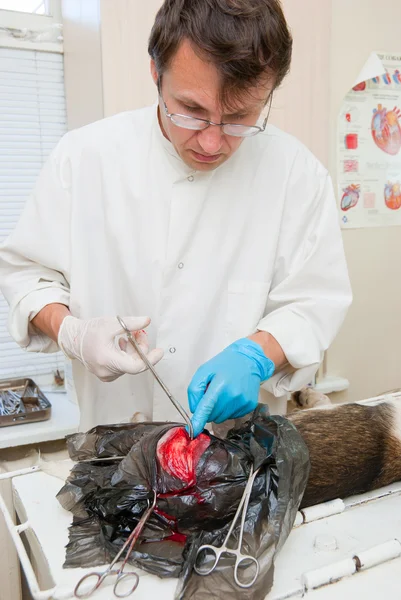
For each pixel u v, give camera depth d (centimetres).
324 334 118
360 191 207
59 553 72
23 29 177
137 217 114
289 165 119
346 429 92
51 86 187
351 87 198
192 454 78
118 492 76
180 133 91
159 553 71
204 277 115
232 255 116
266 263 118
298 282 119
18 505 88
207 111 84
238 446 82
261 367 101
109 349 99
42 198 118
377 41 201
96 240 119
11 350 193
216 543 71
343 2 191
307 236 121
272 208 117
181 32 78
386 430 93
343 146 201
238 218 116
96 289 120
